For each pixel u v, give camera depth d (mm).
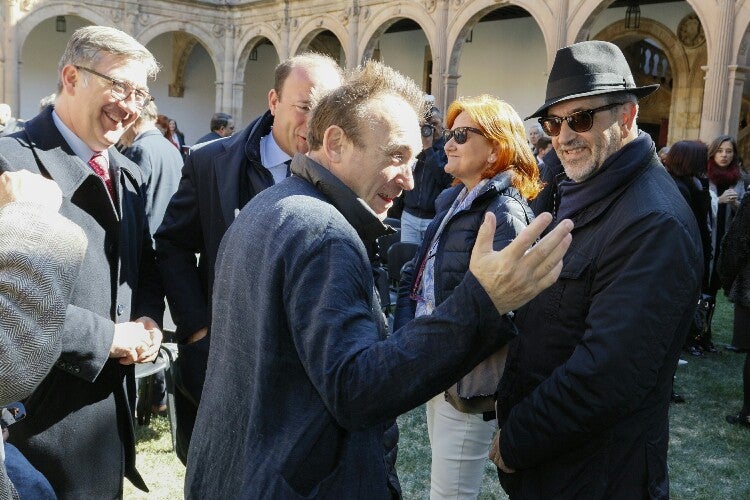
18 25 21531
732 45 12656
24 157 2371
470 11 17453
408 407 1389
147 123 4680
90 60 2461
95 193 2496
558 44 15539
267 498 1479
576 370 2014
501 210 2691
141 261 2932
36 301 1393
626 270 2025
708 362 6809
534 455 2107
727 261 5105
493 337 1372
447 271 2771
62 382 2387
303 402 1536
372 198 1691
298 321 1464
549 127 2334
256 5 23984
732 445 4852
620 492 2102
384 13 19734
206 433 1681
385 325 1657
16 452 1989
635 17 17984
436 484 2885
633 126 2307
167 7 24016
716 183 6957
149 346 2537
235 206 2730
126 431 2629
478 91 21875
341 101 1640
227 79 25266
